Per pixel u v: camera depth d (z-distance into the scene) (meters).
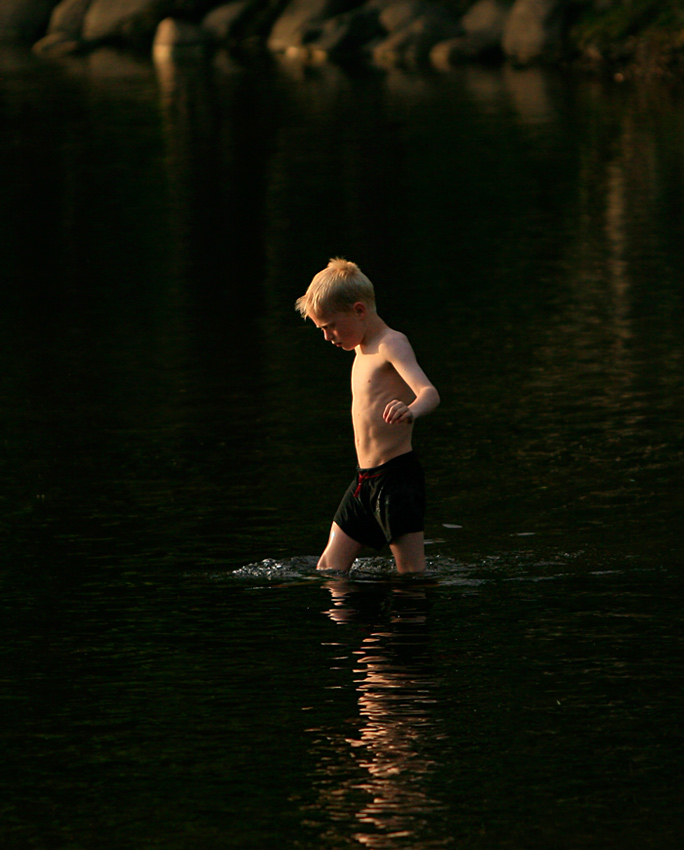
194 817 7.05
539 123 48.03
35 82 66.31
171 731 8.12
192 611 10.29
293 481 13.91
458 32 73.56
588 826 6.84
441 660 9.16
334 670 9.02
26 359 20.48
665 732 7.91
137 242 30.42
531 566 11.15
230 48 80.75
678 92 55.88
